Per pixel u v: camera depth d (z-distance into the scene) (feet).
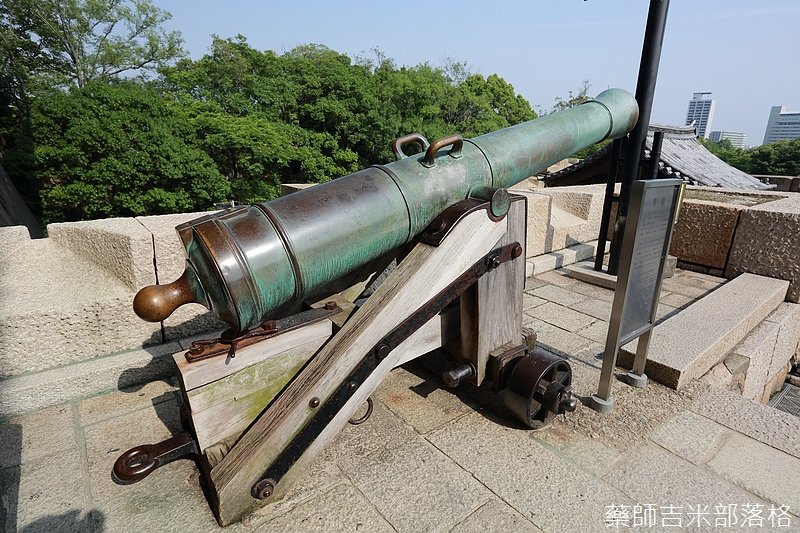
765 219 13.03
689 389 7.65
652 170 12.78
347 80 69.00
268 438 4.85
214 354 5.14
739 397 7.42
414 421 6.70
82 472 5.65
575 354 9.05
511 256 6.57
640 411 7.02
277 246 4.76
